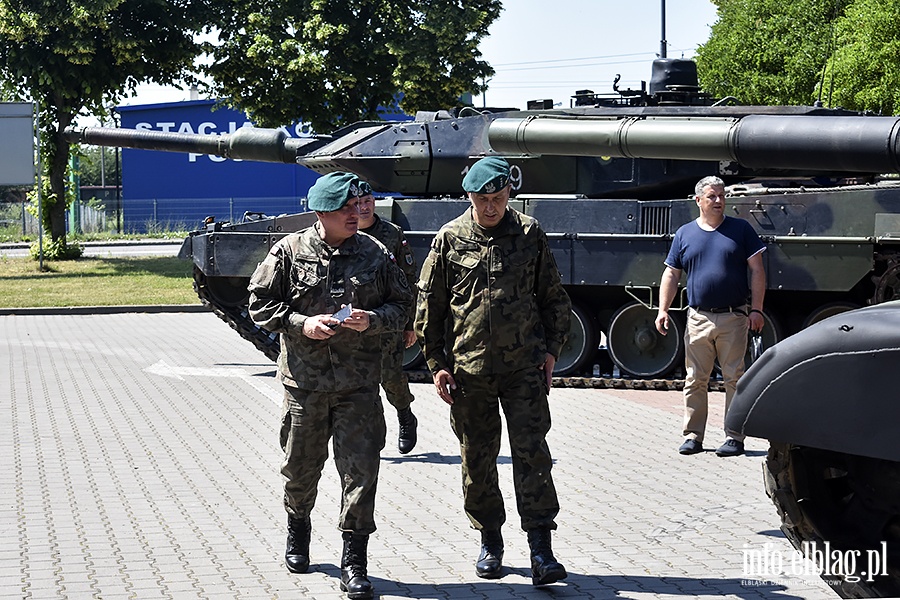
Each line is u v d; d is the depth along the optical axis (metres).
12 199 65.50
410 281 9.27
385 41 29.55
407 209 14.08
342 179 6.09
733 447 9.26
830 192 12.27
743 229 9.26
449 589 6.13
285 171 52.44
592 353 13.52
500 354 6.19
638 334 13.32
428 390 13.03
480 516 6.37
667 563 6.55
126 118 52.06
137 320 21.36
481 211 6.18
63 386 13.20
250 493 8.20
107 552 6.76
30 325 20.47
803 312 13.24
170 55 30.53
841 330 4.42
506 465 9.11
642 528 7.28
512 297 6.20
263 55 29.55
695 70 14.29
